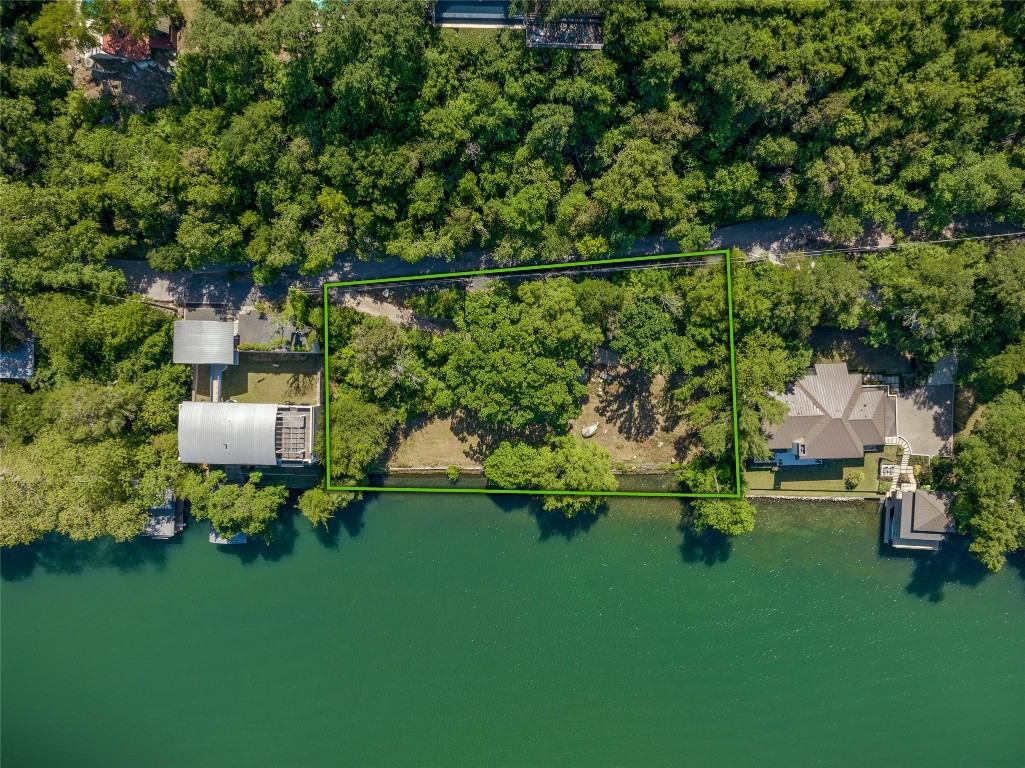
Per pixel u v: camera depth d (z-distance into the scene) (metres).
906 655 57.97
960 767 56.78
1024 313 49.53
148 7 49.16
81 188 51.53
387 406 56.78
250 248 51.84
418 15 46.78
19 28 50.16
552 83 49.38
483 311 52.00
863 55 47.59
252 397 57.94
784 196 51.88
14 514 52.16
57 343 52.41
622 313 51.19
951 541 57.72
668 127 48.97
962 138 50.12
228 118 51.12
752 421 51.03
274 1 50.03
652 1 46.50
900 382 56.91
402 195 52.06
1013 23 47.91
